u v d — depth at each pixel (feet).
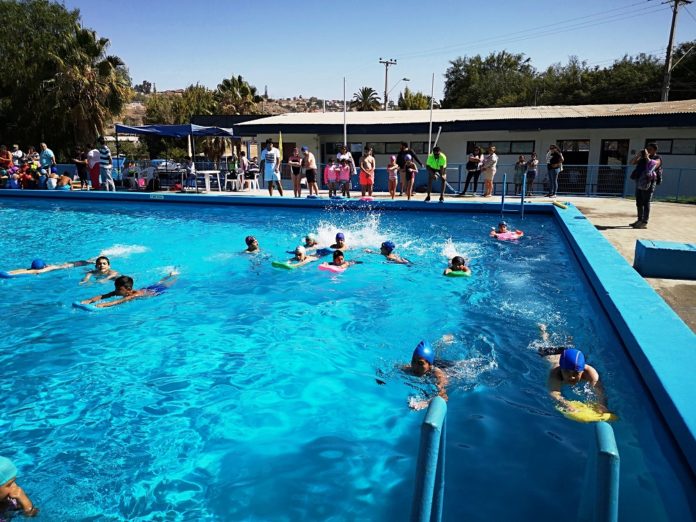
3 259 32.48
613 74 134.21
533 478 10.66
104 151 62.34
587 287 23.25
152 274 28.30
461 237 37.24
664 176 58.34
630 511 9.32
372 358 17.31
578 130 61.16
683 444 10.37
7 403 14.60
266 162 55.72
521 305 22.18
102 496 10.68
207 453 12.13
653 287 20.75
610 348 17.17
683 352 13.53
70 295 24.68
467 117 66.39
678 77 125.08
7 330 20.12
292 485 10.93
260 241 37.24
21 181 66.69
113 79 98.12
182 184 65.21
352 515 9.95
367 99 208.95
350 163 55.57
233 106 146.30
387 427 13.11
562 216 38.50
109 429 13.24
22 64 97.04
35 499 10.58
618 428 12.32
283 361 17.19
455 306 22.33
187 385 15.58
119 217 49.80
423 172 65.87
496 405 13.84
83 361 17.30
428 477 6.22
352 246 34.55
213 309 22.52
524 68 175.32
